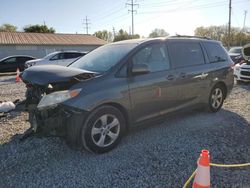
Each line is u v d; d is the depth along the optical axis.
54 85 3.31
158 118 4.27
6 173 3.09
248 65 9.66
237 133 4.35
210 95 5.32
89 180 2.93
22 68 19.98
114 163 3.31
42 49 32.28
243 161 3.35
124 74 3.73
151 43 4.20
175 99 4.46
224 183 2.84
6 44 29.70
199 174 2.38
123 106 3.68
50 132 3.36
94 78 3.49
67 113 3.25
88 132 3.40
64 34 38.72
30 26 48.88
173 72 4.37
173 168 3.18
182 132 4.39
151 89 4.00
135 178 2.96
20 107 4.20
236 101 6.74
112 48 4.35
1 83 12.01
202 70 4.97
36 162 3.35
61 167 3.22
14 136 4.22
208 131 4.44
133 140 4.04
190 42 4.98
